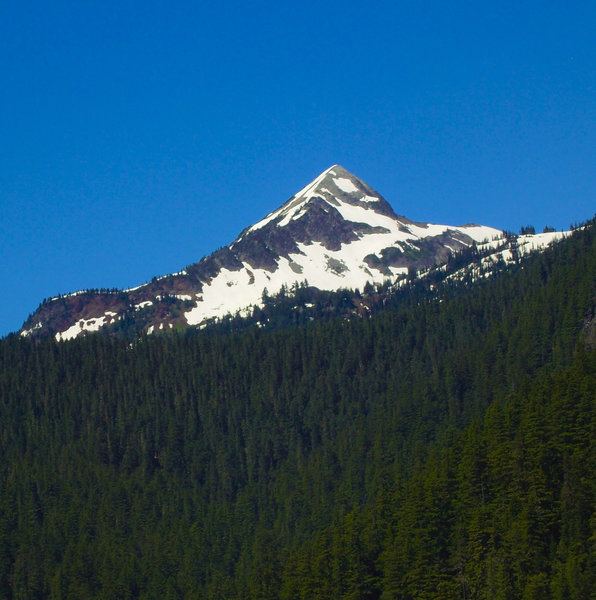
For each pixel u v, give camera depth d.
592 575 190.75
